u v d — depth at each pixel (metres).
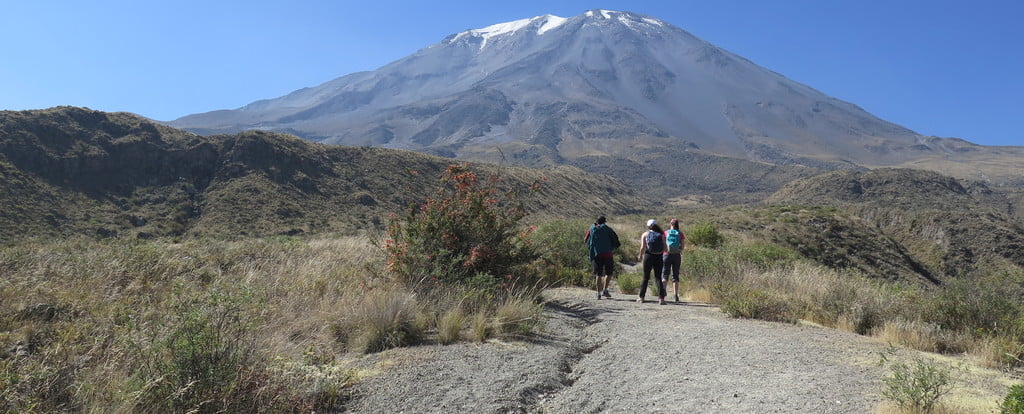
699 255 12.57
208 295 4.61
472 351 5.43
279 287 7.24
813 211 36.72
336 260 9.68
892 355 5.14
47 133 66.12
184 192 69.31
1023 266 35.16
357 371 4.77
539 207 94.06
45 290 6.10
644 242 9.49
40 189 58.88
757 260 12.21
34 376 3.74
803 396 3.87
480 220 8.46
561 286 10.97
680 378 4.46
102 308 5.87
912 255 40.00
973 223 41.19
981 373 4.59
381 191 84.25
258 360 4.30
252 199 69.75
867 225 35.72
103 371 4.11
